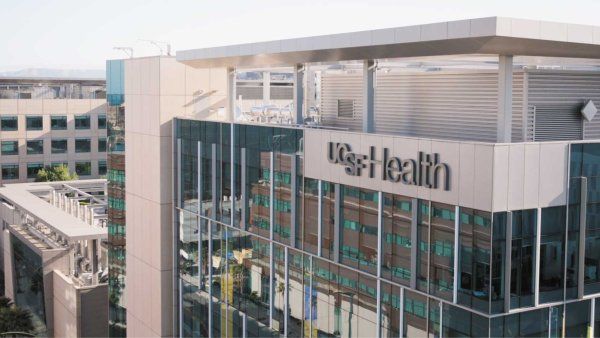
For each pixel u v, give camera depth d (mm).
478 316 31781
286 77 77938
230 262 49062
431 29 32531
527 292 32000
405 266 35250
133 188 59344
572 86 38594
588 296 33500
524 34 30109
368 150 36969
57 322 81438
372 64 39844
